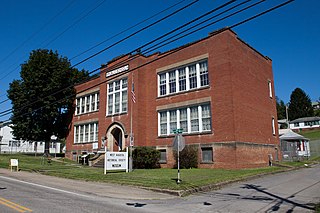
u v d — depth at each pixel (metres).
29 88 37.66
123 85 31.19
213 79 24.72
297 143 43.44
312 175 20.78
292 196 12.63
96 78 36.50
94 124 36.06
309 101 102.06
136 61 29.98
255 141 25.61
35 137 39.09
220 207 10.80
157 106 28.70
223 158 22.98
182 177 17.55
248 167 23.56
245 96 25.27
